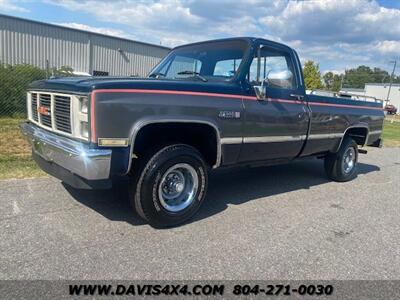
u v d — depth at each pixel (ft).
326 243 12.78
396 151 39.96
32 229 12.12
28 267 9.84
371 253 12.23
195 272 10.19
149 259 10.71
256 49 15.23
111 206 14.58
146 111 11.58
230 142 14.15
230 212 15.16
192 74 15.98
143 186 12.23
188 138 13.99
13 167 19.01
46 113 13.16
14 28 61.98
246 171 23.00
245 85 14.70
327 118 19.13
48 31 66.13
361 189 20.92
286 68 16.78
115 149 11.21
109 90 10.93
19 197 14.90
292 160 18.56
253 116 14.82
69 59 69.97
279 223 14.34
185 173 13.42
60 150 11.55
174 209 13.08
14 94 42.73
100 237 11.90
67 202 14.73
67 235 11.87
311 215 15.61
